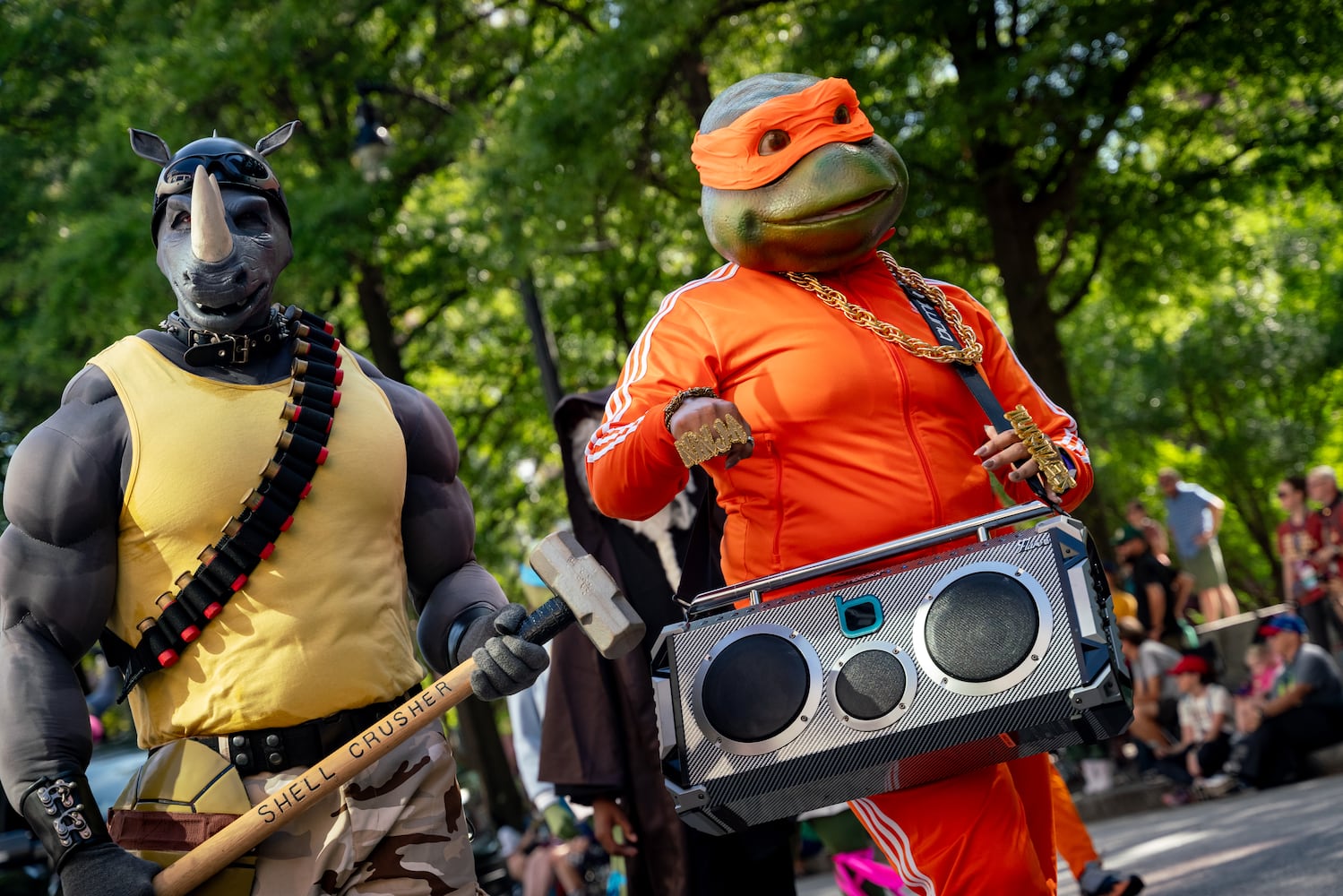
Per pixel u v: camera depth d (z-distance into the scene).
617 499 3.47
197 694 3.05
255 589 3.06
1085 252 19.78
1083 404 28.78
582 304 19.77
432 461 3.47
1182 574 16.41
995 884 3.25
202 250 3.07
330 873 3.00
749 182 3.47
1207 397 29.91
